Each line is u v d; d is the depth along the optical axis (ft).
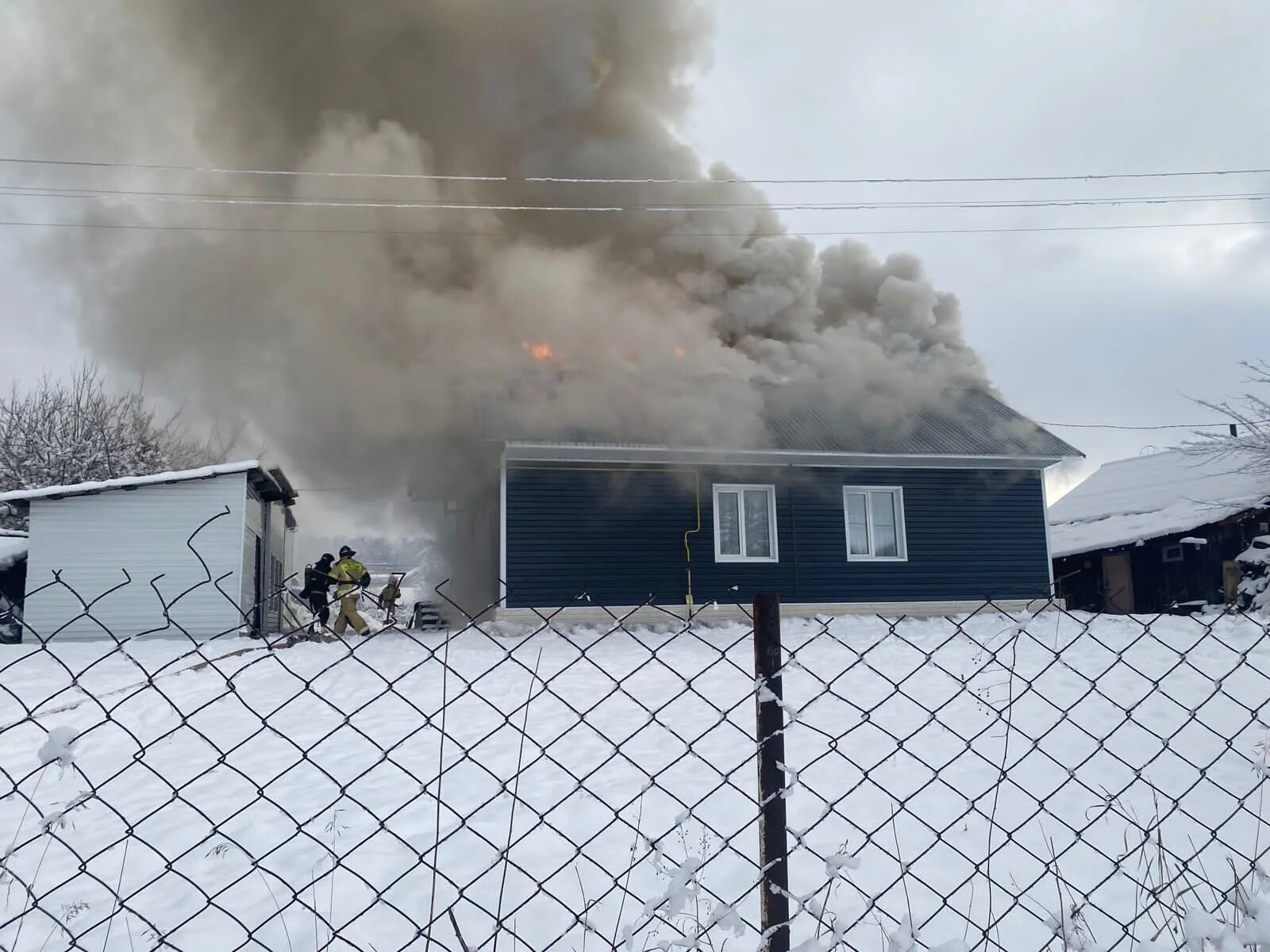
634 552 48.55
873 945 8.27
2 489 77.30
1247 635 30.53
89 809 13.79
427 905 9.43
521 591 47.01
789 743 16.58
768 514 50.88
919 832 11.69
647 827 11.96
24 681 25.07
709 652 33.12
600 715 19.57
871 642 32.83
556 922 8.73
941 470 53.06
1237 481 62.90
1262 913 6.13
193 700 22.43
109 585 40.22
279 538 56.59
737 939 8.29
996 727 17.26
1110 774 14.17
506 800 13.43
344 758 16.30
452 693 22.81
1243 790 13.10
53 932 9.12
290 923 9.12
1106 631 33.30
